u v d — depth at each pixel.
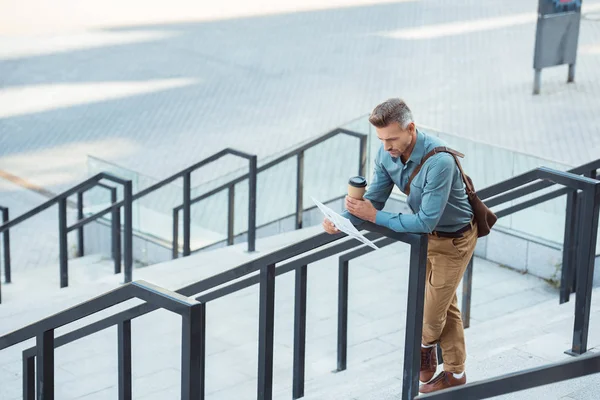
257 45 23.86
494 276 10.39
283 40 24.25
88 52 23.77
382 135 4.47
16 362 7.96
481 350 5.99
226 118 18.64
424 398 3.30
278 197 12.63
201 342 3.76
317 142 12.38
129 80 21.34
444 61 21.41
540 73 18.45
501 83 19.47
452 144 11.12
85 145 17.64
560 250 10.08
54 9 29.20
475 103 18.14
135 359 7.76
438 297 4.91
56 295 10.16
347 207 4.53
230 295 9.21
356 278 9.88
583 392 4.84
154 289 3.81
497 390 3.09
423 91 19.19
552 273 10.20
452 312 5.14
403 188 4.69
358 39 23.92
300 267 5.80
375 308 9.08
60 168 16.72
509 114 17.39
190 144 17.41
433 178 4.45
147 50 23.75
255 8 28.58
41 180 16.30
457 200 4.67
